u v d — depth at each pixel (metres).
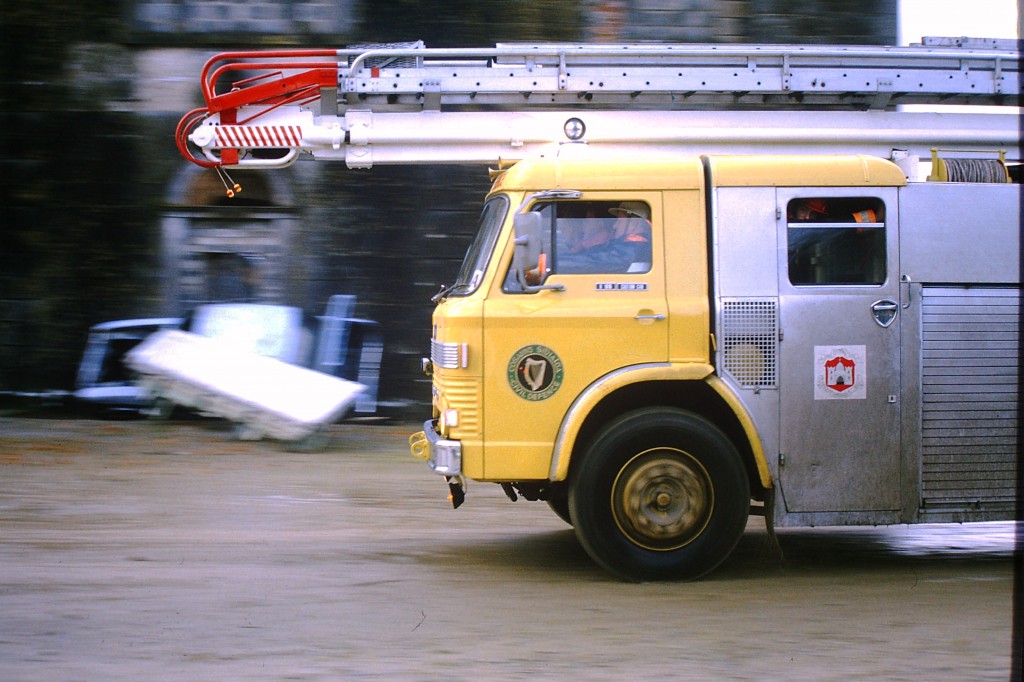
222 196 14.05
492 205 6.83
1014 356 6.52
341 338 13.56
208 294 14.15
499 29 13.79
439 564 6.85
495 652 5.01
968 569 6.85
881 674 4.70
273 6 13.87
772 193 6.44
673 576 6.34
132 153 14.00
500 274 6.39
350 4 13.84
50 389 13.98
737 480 6.31
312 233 14.00
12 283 14.03
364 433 12.65
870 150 7.64
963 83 7.62
